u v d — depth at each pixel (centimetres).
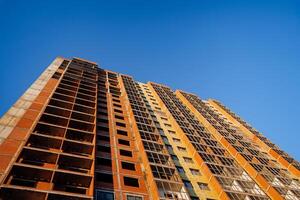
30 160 2709
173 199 2747
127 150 3591
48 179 2519
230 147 4753
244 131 6275
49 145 2989
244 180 3634
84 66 6206
